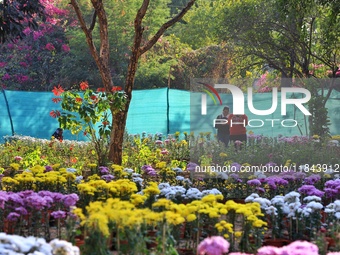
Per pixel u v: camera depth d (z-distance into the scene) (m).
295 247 5.62
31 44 36.50
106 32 14.14
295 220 8.71
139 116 23.52
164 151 17.25
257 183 11.27
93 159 17.11
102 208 6.72
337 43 21.38
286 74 24.91
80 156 17.88
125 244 6.61
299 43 23.22
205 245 5.71
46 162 16.78
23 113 24.23
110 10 34.84
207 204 7.83
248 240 7.57
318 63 24.91
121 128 13.97
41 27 36.47
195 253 7.61
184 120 23.48
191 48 38.38
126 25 35.50
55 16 37.47
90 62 35.03
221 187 12.40
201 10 35.91
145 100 23.50
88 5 36.56
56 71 36.06
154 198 9.04
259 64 26.36
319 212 8.56
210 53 33.50
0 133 24.09
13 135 24.02
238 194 12.15
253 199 8.87
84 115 13.73
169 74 34.62
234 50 26.30
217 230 7.76
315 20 24.19
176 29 42.50
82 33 34.44
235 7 25.22
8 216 7.92
